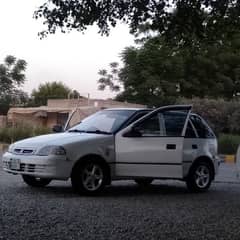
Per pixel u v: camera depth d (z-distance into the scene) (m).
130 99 50.81
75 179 11.10
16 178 14.23
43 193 11.43
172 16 10.13
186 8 10.00
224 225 8.45
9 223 8.12
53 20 9.70
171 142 12.04
